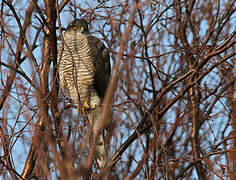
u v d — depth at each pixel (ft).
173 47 37.22
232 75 30.14
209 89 31.63
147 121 30.71
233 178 24.66
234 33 26.00
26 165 27.50
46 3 28.53
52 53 25.44
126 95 24.91
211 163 25.63
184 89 26.89
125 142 26.55
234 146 27.66
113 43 33.91
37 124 21.09
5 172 23.09
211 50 28.48
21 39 25.23
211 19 37.22
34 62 26.03
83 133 18.11
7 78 23.21
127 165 27.84
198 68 26.61
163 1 32.14
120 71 15.21
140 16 31.96
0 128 24.03
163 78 37.70
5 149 23.52
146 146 29.35
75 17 37.24
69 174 15.72
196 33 37.73
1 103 24.72
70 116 21.58
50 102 24.29
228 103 33.68
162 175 27.55
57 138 20.53
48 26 25.55
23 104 21.77
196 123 35.96
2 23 24.81
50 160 19.66
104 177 17.88
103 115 14.32
